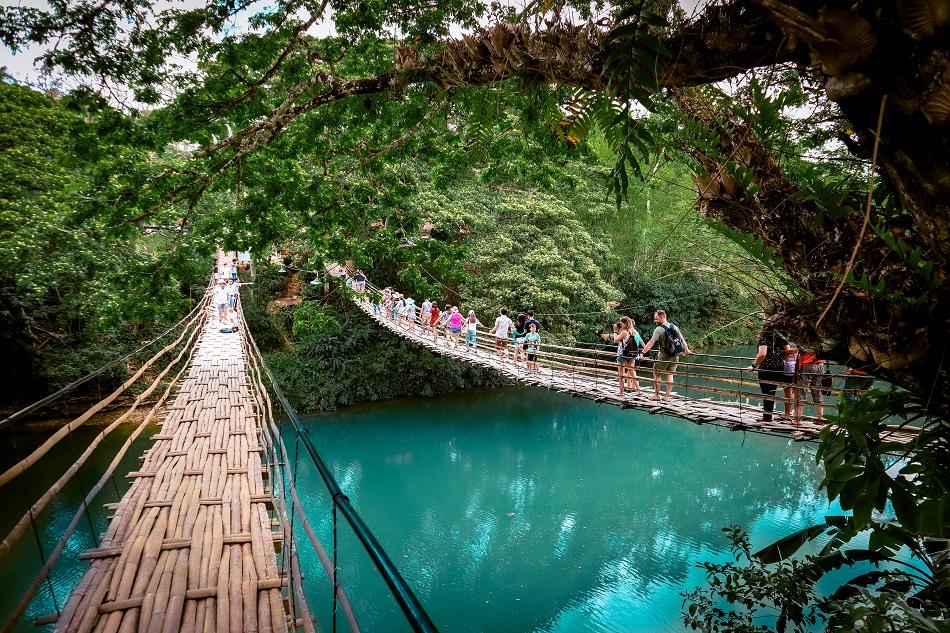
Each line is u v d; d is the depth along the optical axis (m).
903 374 1.56
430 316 13.28
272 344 19.53
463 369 20.23
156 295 6.27
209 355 9.43
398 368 19.36
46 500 2.31
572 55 1.93
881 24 1.08
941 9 0.99
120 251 12.39
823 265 1.77
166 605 2.42
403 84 3.08
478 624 7.39
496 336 10.85
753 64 1.61
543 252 18.55
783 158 1.98
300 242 9.23
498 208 19.08
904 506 2.06
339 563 9.08
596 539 9.69
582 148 5.99
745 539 4.47
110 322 6.54
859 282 1.52
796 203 1.85
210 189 6.40
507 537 9.93
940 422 2.05
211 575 2.66
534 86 2.24
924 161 1.19
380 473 13.34
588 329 19.22
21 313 12.99
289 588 2.57
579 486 12.27
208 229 6.29
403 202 7.67
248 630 2.28
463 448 15.11
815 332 1.73
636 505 11.06
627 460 13.80
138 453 12.51
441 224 17.12
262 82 4.80
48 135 9.77
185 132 5.22
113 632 2.25
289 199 6.45
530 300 17.61
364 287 14.55
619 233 21.03
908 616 2.31
